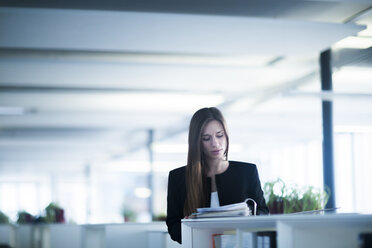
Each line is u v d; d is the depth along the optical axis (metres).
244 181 3.13
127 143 16.11
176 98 10.09
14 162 22.19
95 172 22.86
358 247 2.11
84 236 6.20
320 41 6.30
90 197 22.61
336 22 6.04
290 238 2.10
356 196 6.75
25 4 5.87
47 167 24.47
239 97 9.55
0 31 5.73
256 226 2.46
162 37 6.07
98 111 11.49
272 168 17.42
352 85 6.65
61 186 28.17
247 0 5.86
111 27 5.66
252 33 5.95
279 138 16.14
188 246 3.02
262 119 12.69
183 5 6.01
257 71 8.03
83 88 9.39
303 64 7.89
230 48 6.59
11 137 14.03
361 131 6.72
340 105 6.95
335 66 7.08
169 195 3.30
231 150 18.38
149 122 12.93
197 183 3.09
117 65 7.29
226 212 2.60
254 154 18.48
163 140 14.28
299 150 15.88
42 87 9.32
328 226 2.12
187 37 6.08
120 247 5.80
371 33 6.38
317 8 6.07
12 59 6.89
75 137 14.18
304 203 4.41
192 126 3.12
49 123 13.03
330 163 6.95
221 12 6.25
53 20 5.40
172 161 20.59
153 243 5.47
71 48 6.48
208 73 8.06
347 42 6.81
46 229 9.54
